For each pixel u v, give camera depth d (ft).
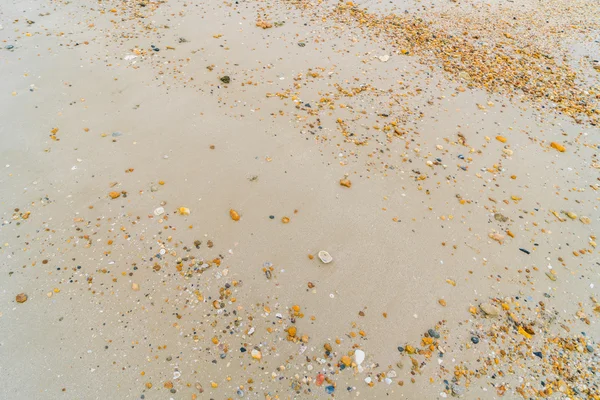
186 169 15.20
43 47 20.43
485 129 18.11
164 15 23.85
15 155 15.19
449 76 20.97
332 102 18.61
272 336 11.15
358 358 10.87
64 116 16.87
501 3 28.50
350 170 15.70
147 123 16.87
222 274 12.34
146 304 11.54
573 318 12.13
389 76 20.54
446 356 11.09
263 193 14.65
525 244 13.94
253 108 17.95
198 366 10.49
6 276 11.87
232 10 24.79
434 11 26.73
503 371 10.91
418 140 17.20
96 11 23.59
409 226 14.07
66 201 13.84
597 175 16.51
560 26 26.25
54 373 10.16
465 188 15.53
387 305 12.00
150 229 13.28
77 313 11.25
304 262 12.82
